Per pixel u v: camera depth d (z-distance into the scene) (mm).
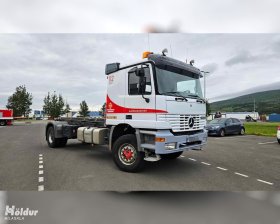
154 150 5922
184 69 6820
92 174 6285
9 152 9625
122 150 6695
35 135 17281
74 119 10227
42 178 5910
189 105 6547
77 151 9930
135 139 6410
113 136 7234
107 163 7617
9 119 34719
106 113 7395
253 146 12016
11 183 5527
